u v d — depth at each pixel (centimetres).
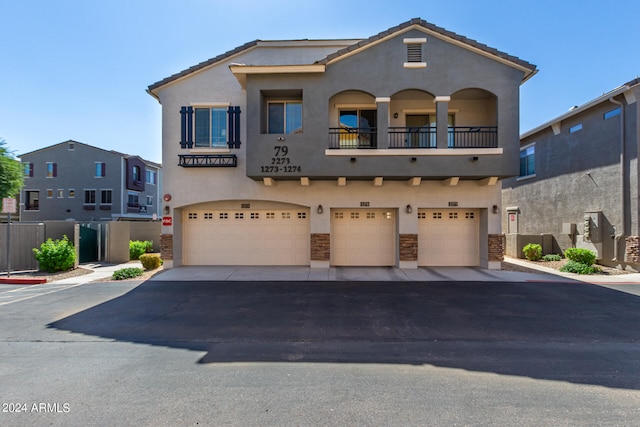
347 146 1259
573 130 1538
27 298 855
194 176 1277
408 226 1244
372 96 1207
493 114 1174
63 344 549
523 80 1178
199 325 646
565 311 736
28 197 3600
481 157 1118
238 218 1324
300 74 1139
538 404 370
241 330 618
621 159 1288
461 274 1151
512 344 550
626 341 563
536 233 1791
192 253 1328
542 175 1745
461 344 550
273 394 390
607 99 1323
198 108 1295
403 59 1134
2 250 1217
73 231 1424
